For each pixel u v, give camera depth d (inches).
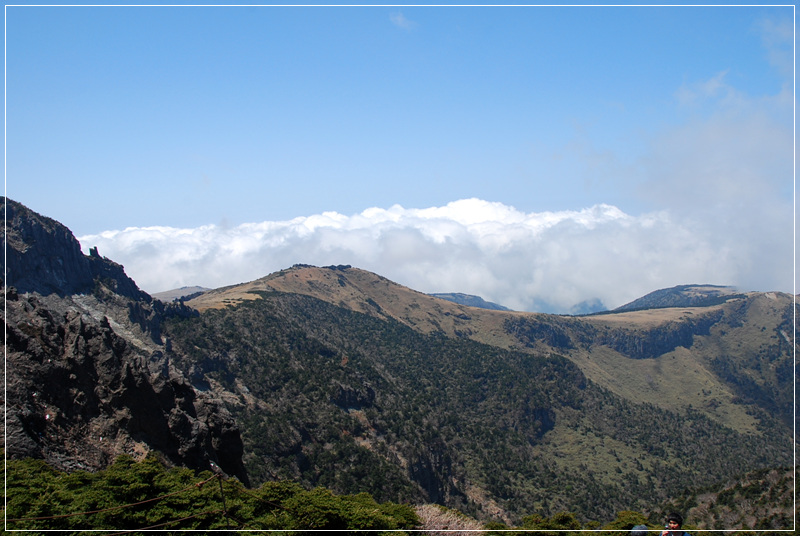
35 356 2596.0
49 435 2415.1
